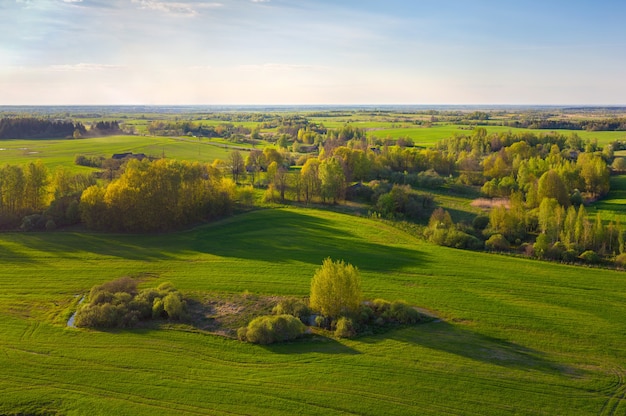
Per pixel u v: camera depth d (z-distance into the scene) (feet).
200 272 234.17
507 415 128.77
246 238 290.56
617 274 233.96
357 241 286.46
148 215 302.45
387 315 187.42
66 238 288.71
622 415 129.39
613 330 177.58
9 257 253.24
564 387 141.59
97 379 144.15
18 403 132.77
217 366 152.15
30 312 191.72
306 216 345.51
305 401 133.90
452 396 136.56
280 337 170.60
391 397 135.85
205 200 338.13
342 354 159.94
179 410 130.41
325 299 183.11
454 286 217.97
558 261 260.62
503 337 172.76
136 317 183.93
